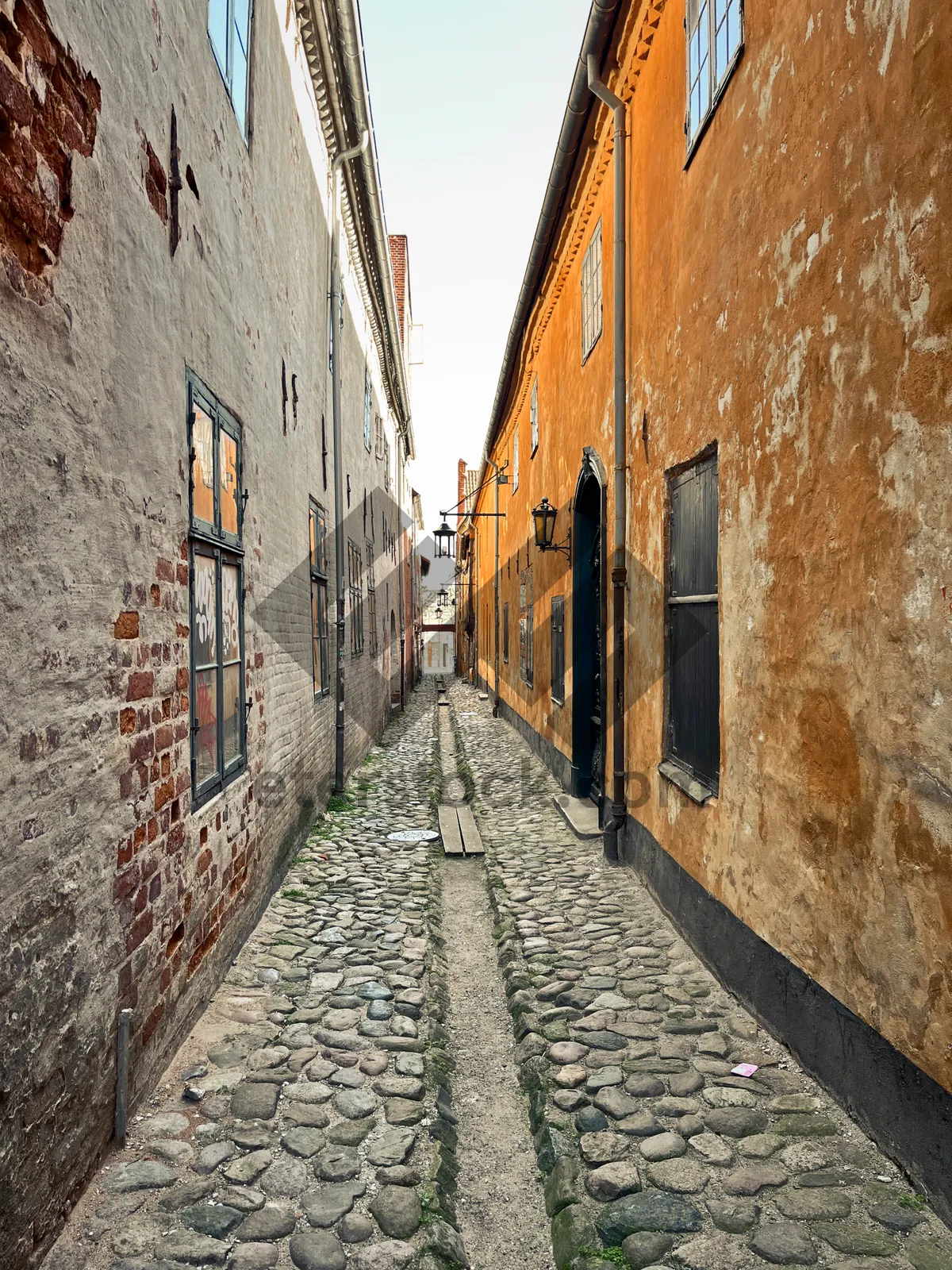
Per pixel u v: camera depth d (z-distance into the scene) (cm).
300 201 713
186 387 360
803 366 315
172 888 332
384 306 1419
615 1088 316
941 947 229
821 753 301
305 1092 314
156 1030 313
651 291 555
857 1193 246
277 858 577
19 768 204
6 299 201
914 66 237
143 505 302
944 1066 229
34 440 215
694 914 458
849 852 281
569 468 930
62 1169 229
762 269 357
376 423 1517
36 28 217
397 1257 226
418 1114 302
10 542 202
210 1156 269
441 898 605
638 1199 249
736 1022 368
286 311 639
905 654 246
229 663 443
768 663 351
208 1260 222
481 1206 269
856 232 273
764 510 355
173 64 347
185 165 364
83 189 249
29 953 209
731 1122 287
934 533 231
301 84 714
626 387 632
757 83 361
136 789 291
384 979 429
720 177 411
